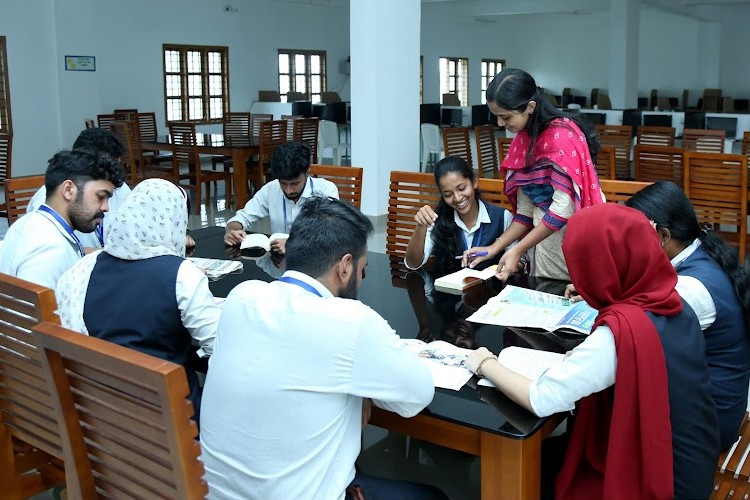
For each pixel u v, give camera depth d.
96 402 1.30
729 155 4.20
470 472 2.42
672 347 1.40
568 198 2.35
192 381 1.88
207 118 12.65
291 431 1.33
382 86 6.05
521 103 2.33
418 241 2.61
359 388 1.35
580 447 1.52
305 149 3.07
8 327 1.60
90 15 10.00
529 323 1.98
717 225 4.66
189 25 12.06
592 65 18.88
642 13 18.16
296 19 13.88
